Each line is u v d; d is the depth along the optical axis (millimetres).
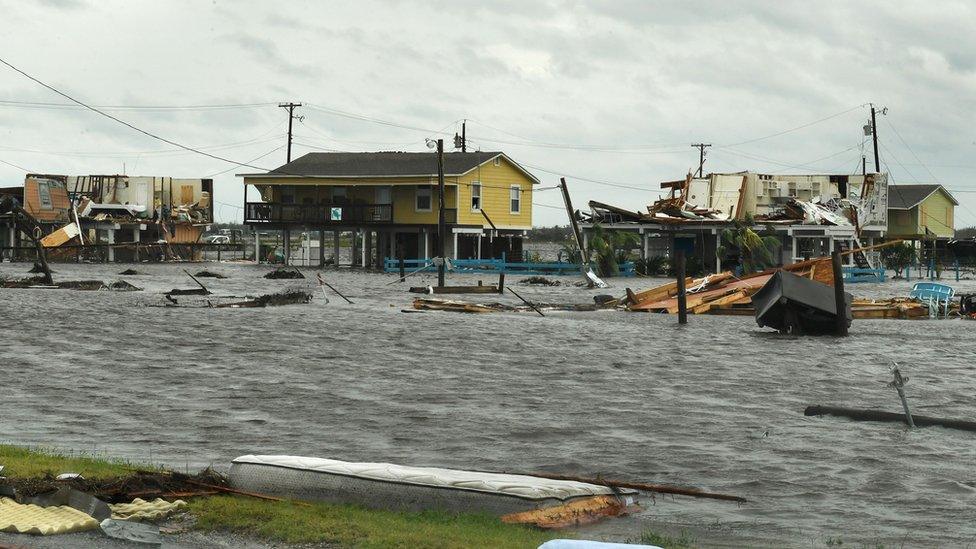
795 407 29141
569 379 34031
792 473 20984
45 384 31219
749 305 62656
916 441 24047
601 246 103688
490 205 113062
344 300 67562
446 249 112875
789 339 47656
